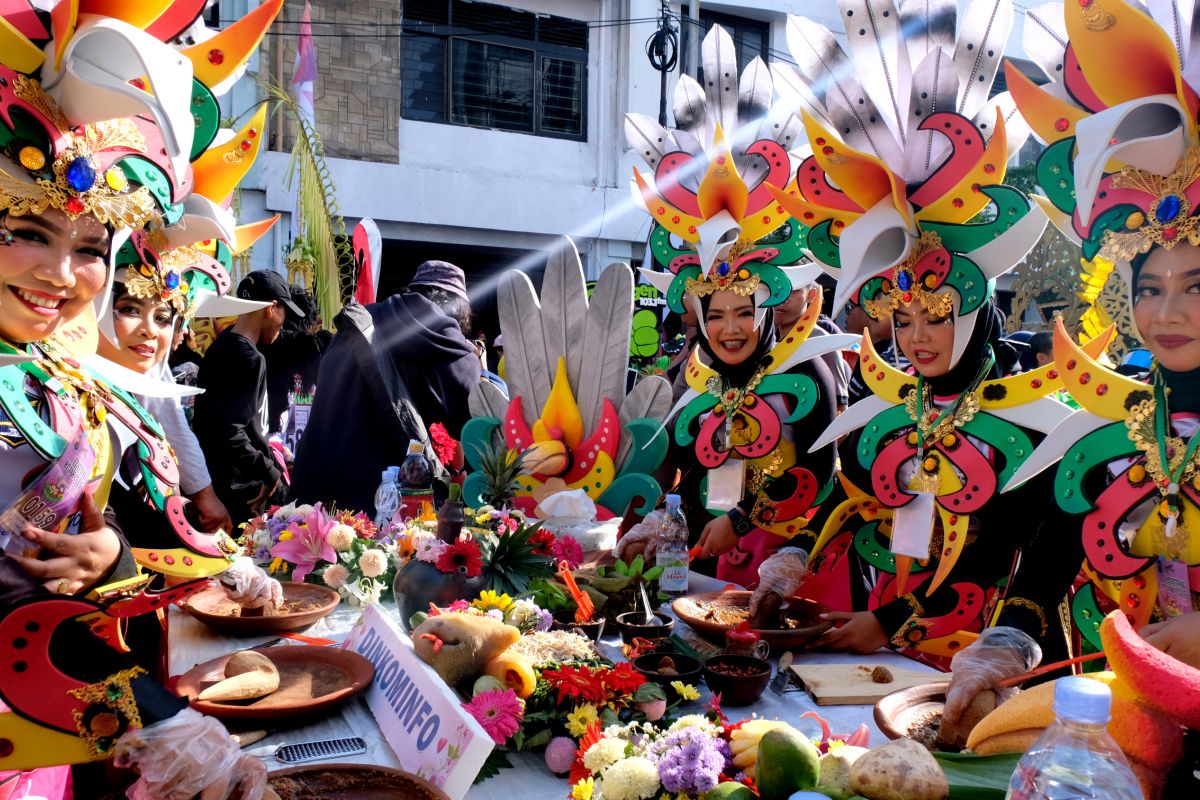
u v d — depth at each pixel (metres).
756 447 2.58
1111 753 0.94
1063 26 1.72
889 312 2.10
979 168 1.91
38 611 1.10
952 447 2.02
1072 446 1.68
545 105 10.98
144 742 1.05
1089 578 1.70
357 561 2.34
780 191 2.21
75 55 1.18
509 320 3.28
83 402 1.31
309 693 1.59
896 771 1.04
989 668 1.41
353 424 3.43
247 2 9.19
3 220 1.15
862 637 1.98
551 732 1.42
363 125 10.08
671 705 1.53
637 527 2.43
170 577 1.48
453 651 1.53
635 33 10.97
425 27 10.45
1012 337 3.41
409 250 10.77
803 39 2.15
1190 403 1.54
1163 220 1.48
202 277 2.10
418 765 1.33
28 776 1.30
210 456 3.52
